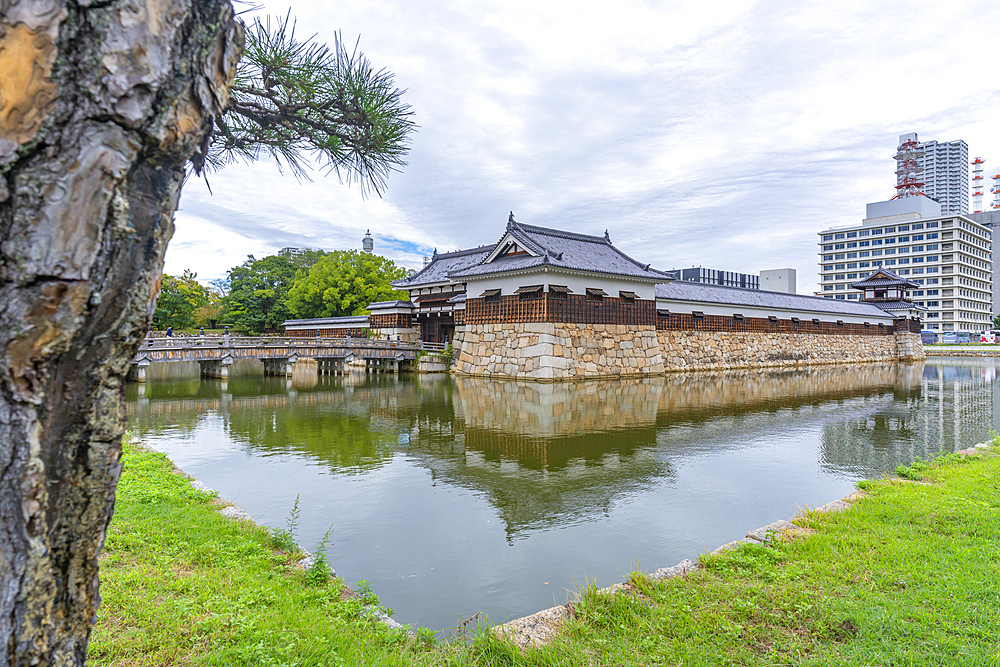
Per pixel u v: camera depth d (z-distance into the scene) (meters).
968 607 3.82
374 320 39.47
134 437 11.27
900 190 93.69
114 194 1.33
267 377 30.25
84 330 1.40
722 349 35.50
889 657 3.29
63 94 1.24
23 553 1.35
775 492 8.40
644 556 5.97
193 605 3.84
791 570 4.62
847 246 87.56
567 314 26.36
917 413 16.53
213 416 15.57
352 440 12.20
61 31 1.21
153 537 5.25
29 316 1.26
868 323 48.59
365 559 5.89
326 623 3.79
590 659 3.37
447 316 36.41
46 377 1.35
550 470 9.64
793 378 29.09
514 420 14.87
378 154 3.24
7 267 1.23
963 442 12.17
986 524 5.44
